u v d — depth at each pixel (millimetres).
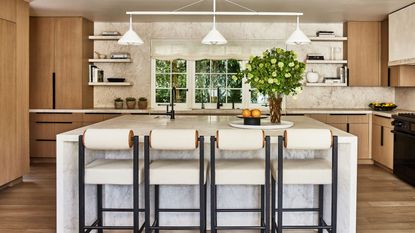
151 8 6402
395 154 6180
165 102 8000
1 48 5340
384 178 6230
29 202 4832
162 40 7871
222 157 3877
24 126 5926
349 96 7973
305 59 7895
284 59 3797
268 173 3172
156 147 3096
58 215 3324
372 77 7621
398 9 6414
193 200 3928
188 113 7336
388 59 6906
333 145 3162
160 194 3930
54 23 7379
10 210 4504
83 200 3232
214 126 3998
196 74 7980
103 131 3102
